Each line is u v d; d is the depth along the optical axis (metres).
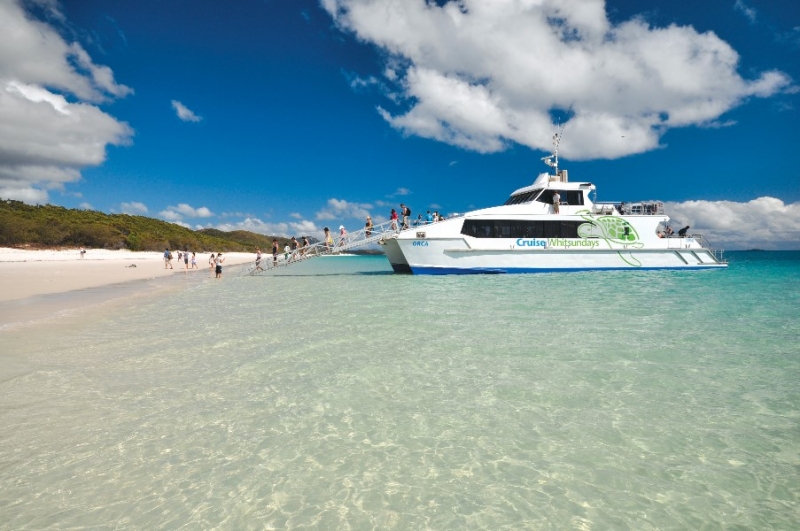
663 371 6.96
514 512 3.53
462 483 3.94
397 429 4.99
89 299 16.75
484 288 18.38
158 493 3.78
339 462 4.30
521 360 7.58
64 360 7.71
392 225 25.69
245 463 4.27
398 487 3.88
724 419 5.19
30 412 5.43
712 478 4.00
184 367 7.30
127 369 7.18
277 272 36.28
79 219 85.12
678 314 11.92
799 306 13.20
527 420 5.20
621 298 15.17
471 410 5.49
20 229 63.47
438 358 7.73
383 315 12.18
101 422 5.16
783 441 4.66
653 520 3.43
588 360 7.56
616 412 5.40
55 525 3.35
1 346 8.74
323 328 10.42
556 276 22.84
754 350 8.17
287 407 5.61
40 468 4.15
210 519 3.43
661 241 24.89
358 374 6.89
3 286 21.95
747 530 3.31
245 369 7.18
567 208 24.06
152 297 17.39
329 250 26.56
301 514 3.51
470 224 22.94
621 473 4.09
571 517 3.47
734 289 17.80
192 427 5.04
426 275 23.94
